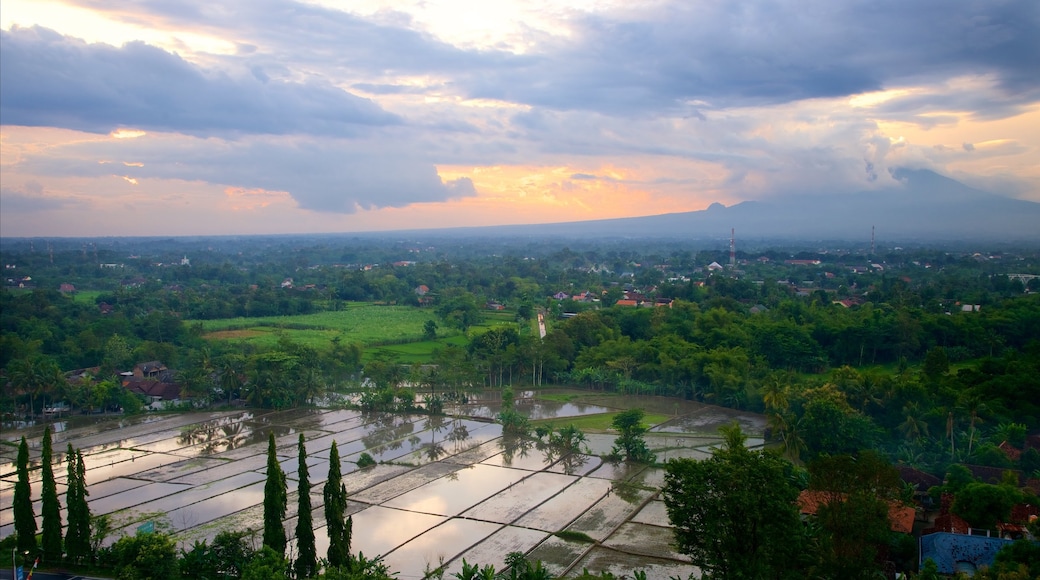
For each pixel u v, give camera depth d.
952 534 65.69
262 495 88.94
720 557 54.41
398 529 77.75
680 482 57.97
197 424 127.50
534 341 169.50
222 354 173.38
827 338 161.50
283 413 136.75
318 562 64.62
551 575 65.44
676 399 147.00
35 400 134.25
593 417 131.25
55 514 67.88
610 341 170.75
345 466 101.19
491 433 120.38
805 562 57.09
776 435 106.25
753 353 156.12
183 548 69.44
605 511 82.75
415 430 123.00
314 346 186.25
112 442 115.25
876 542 63.34
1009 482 79.44
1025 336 162.62
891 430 106.50
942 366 128.00
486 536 75.69
